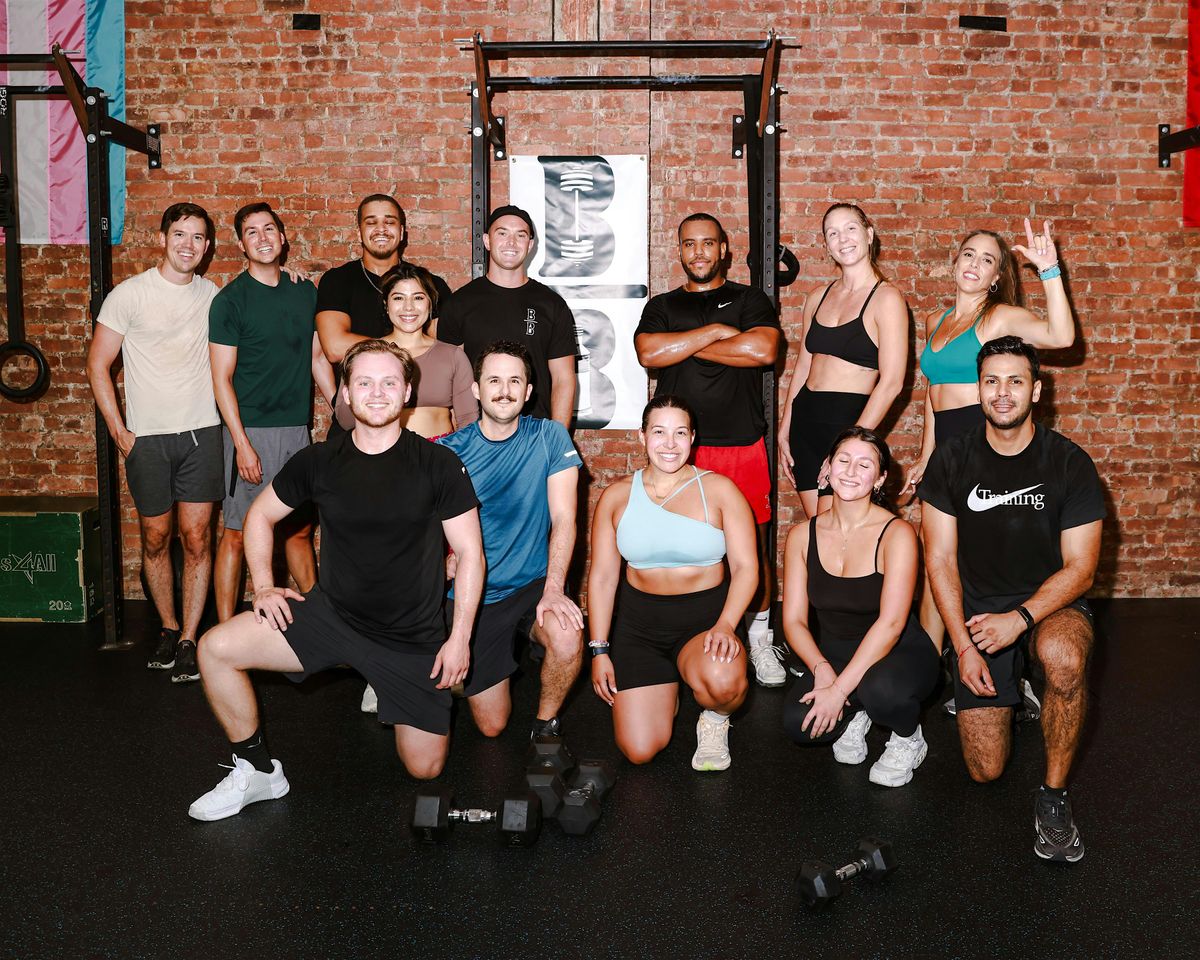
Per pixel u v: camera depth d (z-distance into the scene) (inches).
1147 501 186.7
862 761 119.6
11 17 176.2
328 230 179.5
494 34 176.1
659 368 153.0
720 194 178.4
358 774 116.1
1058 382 184.4
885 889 91.0
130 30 176.9
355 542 102.8
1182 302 182.9
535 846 99.3
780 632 168.6
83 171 179.9
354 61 176.9
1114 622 173.6
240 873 93.8
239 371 151.5
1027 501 105.5
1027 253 122.3
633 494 118.5
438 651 108.2
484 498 118.6
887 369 137.3
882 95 177.5
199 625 171.0
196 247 149.6
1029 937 83.5
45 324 183.3
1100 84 178.4
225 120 177.9
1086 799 109.4
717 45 153.7
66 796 110.0
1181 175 179.9
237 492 152.7
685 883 92.2
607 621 120.2
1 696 140.1
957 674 109.6
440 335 146.2
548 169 177.2
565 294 179.9
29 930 84.4
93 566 177.0
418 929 84.7
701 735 118.0
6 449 186.4
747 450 149.8
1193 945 82.3
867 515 114.5
